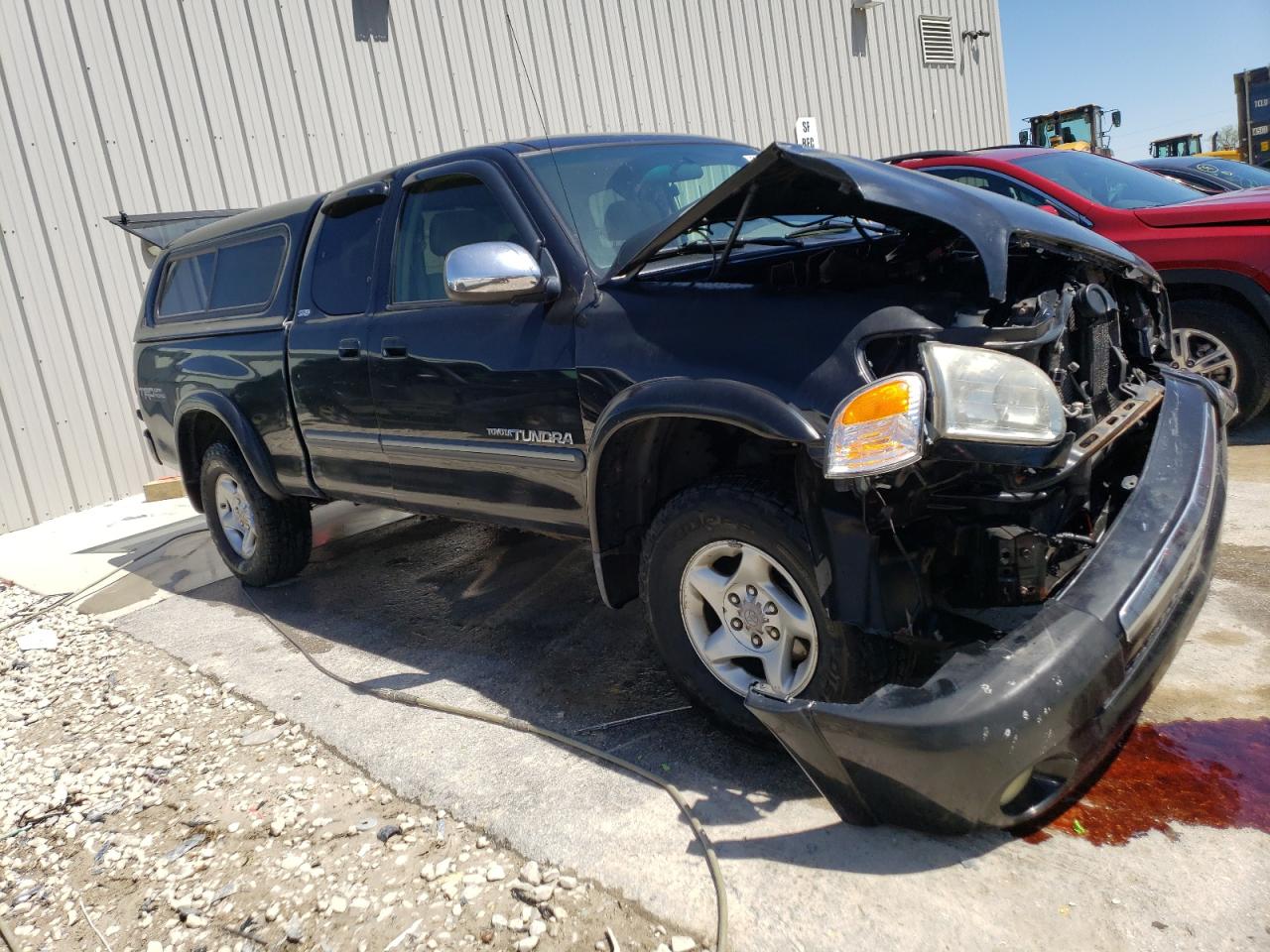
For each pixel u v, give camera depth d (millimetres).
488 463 3270
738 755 2697
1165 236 5125
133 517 7246
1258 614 3166
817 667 2379
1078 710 1958
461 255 2791
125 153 7570
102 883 2564
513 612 4137
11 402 7230
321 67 8414
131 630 4652
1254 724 2547
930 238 2641
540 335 2975
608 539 2871
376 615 4332
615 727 2973
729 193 2350
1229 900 1924
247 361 4406
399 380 3523
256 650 4098
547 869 2322
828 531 2193
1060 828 2219
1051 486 2227
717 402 2332
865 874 2133
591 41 9836
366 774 2910
